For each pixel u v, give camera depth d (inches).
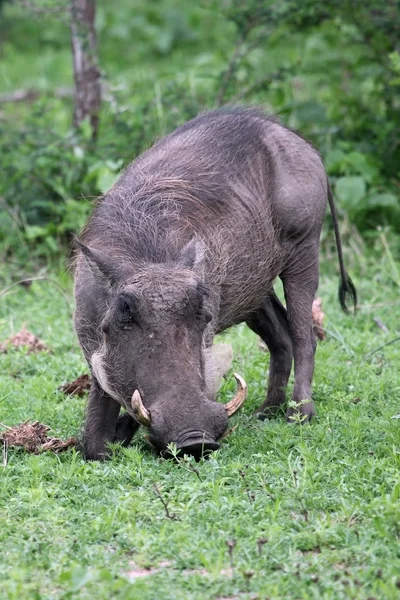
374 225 814.5
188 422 409.4
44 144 818.2
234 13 858.1
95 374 441.7
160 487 402.6
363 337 634.2
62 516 380.8
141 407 410.0
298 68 903.1
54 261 778.2
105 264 436.8
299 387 520.7
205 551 346.0
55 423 501.7
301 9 835.4
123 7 1494.8
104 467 433.1
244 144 510.3
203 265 443.5
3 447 457.7
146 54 1396.4
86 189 788.0
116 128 820.6
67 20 857.5
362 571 326.6
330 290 721.0
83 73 852.0
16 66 1384.1
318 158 540.4
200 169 491.5
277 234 517.0
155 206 466.0
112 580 321.4
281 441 456.1
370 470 409.1
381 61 858.8
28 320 680.4
